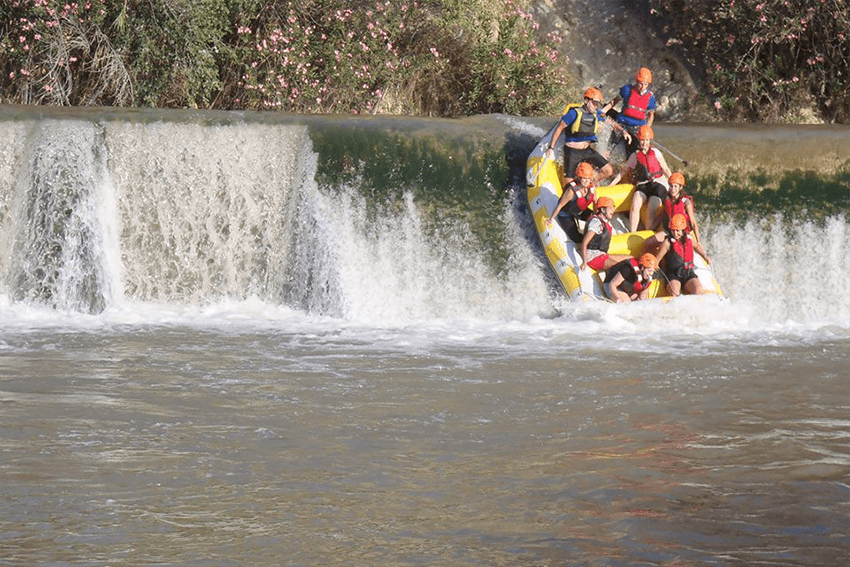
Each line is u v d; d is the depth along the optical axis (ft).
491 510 31.89
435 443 38.45
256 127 67.46
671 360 52.21
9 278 65.26
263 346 54.75
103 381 46.42
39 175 65.67
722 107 105.40
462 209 67.51
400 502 32.48
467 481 34.40
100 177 66.33
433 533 30.12
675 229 61.62
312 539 29.58
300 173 67.31
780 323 62.95
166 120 67.10
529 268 66.23
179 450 37.01
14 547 28.55
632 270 62.03
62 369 48.34
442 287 66.33
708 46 107.14
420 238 67.05
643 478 34.78
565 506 32.24
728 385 47.26
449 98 101.91
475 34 101.35
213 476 34.45
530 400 44.45
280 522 30.73
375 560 28.30
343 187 67.26
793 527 30.58
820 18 102.32
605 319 61.21
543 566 27.99
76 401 42.96
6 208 65.87
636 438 39.24
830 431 40.29
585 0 112.88
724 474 35.14
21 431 38.70
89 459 35.81
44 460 35.58
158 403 43.01
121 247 66.44
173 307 65.57
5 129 66.13
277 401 43.78
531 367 50.44
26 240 65.46
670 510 31.91
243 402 43.47
